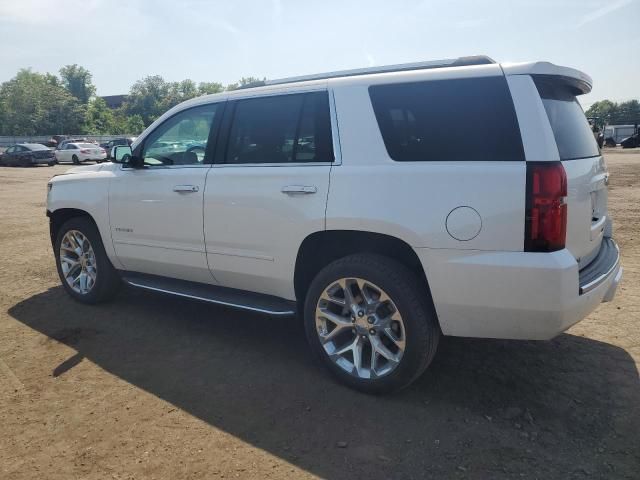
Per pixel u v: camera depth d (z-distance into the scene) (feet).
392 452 9.54
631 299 17.20
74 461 9.37
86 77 368.68
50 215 18.16
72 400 11.42
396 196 10.66
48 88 274.77
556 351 13.51
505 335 10.28
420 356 10.79
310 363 13.20
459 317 10.46
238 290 14.11
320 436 10.05
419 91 10.95
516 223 9.66
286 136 12.60
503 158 9.91
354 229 11.19
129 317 16.44
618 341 14.05
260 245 12.79
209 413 10.88
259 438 10.01
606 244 13.01
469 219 9.96
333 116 11.85
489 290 9.97
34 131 264.72
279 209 12.26
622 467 9.04
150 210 14.98
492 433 10.08
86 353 13.83
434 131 10.66
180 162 14.73
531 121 9.82
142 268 16.05
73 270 17.99
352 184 11.21
